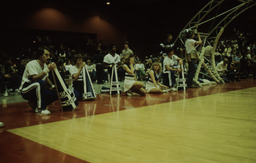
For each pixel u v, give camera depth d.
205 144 2.06
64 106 3.93
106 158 1.79
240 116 3.20
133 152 1.90
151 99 5.22
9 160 1.79
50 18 15.61
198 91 6.60
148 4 18.66
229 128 2.59
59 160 1.77
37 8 15.03
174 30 17.67
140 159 1.75
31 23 14.82
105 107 4.25
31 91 3.73
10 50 13.38
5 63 9.20
